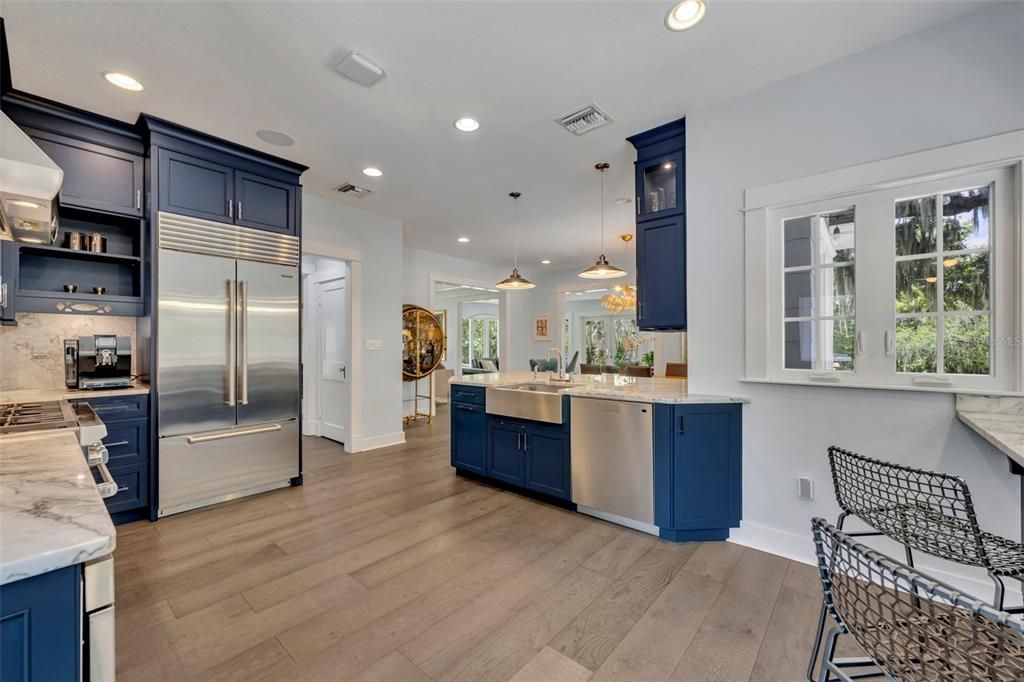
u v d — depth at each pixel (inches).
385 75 91.0
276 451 134.6
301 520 113.0
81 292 116.0
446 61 86.6
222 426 123.2
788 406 93.8
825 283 91.0
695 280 105.8
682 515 100.3
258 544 99.5
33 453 48.6
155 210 111.9
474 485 141.9
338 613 74.2
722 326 102.2
